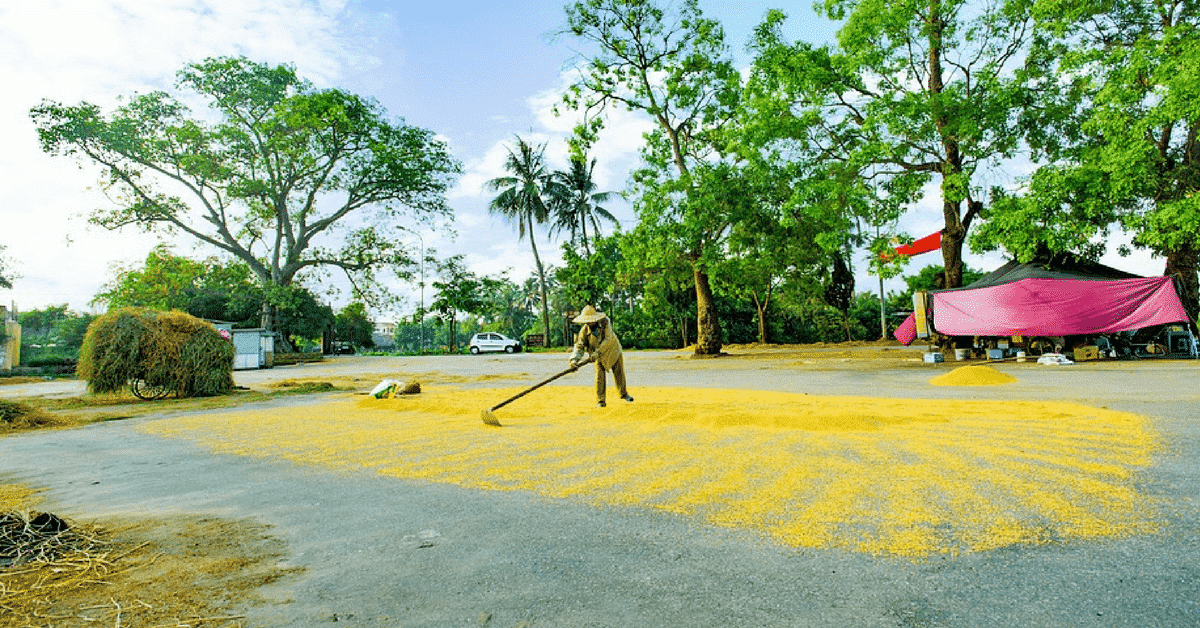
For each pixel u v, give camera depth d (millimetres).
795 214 21250
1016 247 14461
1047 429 4746
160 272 40781
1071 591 2027
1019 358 14367
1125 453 3910
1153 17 15086
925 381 10023
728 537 2662
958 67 15914
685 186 21203
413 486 3801
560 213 39688
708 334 23797
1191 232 13047
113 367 11039
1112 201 13891
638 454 4375
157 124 32406
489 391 10203
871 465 3754
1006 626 1809
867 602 2002
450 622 1951
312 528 3012
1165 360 12859
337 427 6504
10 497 3873
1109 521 2676
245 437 6125
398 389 9680
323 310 51312
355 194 36438
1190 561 2229
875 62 15680
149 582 2318
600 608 2027
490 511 3195
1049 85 15125
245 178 33812
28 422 7711
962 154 15531
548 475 3902
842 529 2691
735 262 22156
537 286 71062
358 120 34500
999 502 2977
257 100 32812
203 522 3164
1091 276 15023
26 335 55438
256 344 25391
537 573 2350
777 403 7098
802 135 17391
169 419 8094
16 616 2002
